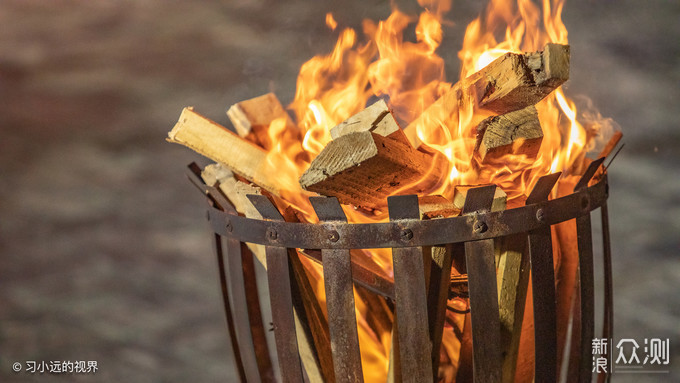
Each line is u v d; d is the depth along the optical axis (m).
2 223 4.66
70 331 3.38
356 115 1.49
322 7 6.58
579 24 6.29
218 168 1.75
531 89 1.45
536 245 1.35
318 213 1.34
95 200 4.92
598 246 3.77
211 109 5.96
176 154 5.58
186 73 6.70
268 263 1.41
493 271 1.32
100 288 3.79
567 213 1.40
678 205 4.14
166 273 3.91
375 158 1.29
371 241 1.31
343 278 1.33
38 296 3.73
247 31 7.07
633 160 4.69
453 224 1.30
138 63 7.09
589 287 1.47
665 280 3.41
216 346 3.21
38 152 5.77
